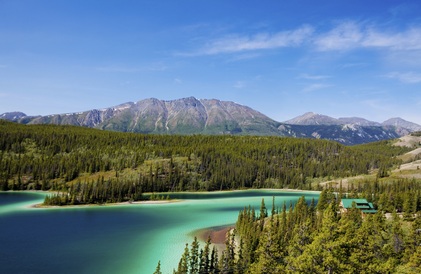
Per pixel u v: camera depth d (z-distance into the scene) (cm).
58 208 18012
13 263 8988
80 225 13850
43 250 10188
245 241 8638
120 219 15250
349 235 4850
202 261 7531
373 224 8656
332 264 4103
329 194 16062
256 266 6169
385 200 14638
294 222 10206
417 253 5931
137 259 9350
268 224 11056
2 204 18612
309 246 4431
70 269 8525
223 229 13162
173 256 9638
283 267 5481
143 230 12925
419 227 7912
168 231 12762
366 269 4650
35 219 15062
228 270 7362
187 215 16388
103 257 9519
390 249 7012
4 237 11762
